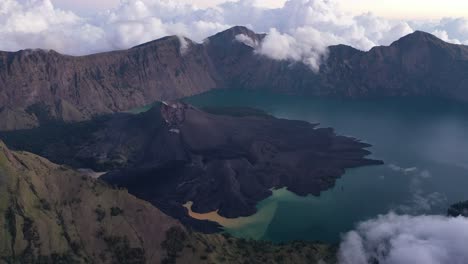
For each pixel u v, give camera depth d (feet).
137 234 495.00
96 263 458.91
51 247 456.04
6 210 465.47
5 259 434.71
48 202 496.64
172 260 473.26
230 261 481.46
